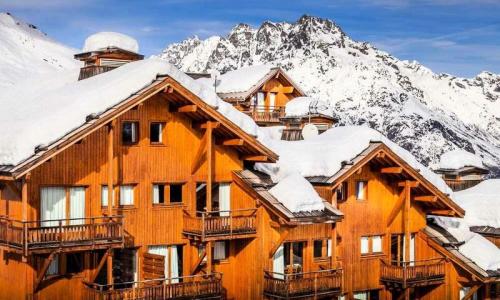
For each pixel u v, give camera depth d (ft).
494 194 172.45
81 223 109.60
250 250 123.54
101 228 105.40
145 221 116.06
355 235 136.26
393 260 140.36
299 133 172.04
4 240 103.60
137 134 116.37
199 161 120.67
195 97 115.14
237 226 119.75
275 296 120.26
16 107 125.18
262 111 245.65
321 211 123.24
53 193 107.55
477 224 167.02
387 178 140.97
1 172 100.07
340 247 134.10
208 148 118.52
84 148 110.01
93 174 110.83
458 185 188.85
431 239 143.02
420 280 137.69
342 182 131.34
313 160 133.69
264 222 122.42
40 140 102.73
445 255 141.59
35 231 100.07
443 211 142.92
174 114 119.55
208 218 116.37
